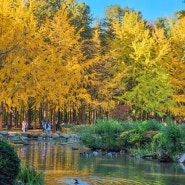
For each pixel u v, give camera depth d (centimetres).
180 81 4119
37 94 3494
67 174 1310
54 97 3441
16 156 785
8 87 2798
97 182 1173
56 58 3359
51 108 4116
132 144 2205
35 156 1847
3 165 755
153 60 3938
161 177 1300
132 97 3944
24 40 2780
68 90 3603
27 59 3020
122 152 2167
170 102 3997
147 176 1317
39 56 3045
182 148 1889
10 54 2698
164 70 3984
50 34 3516
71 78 3562
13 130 4016
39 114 5075
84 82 3891
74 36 3797
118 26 4388
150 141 2128
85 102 4047
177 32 4288
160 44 4203
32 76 2984
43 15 4272
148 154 1933
